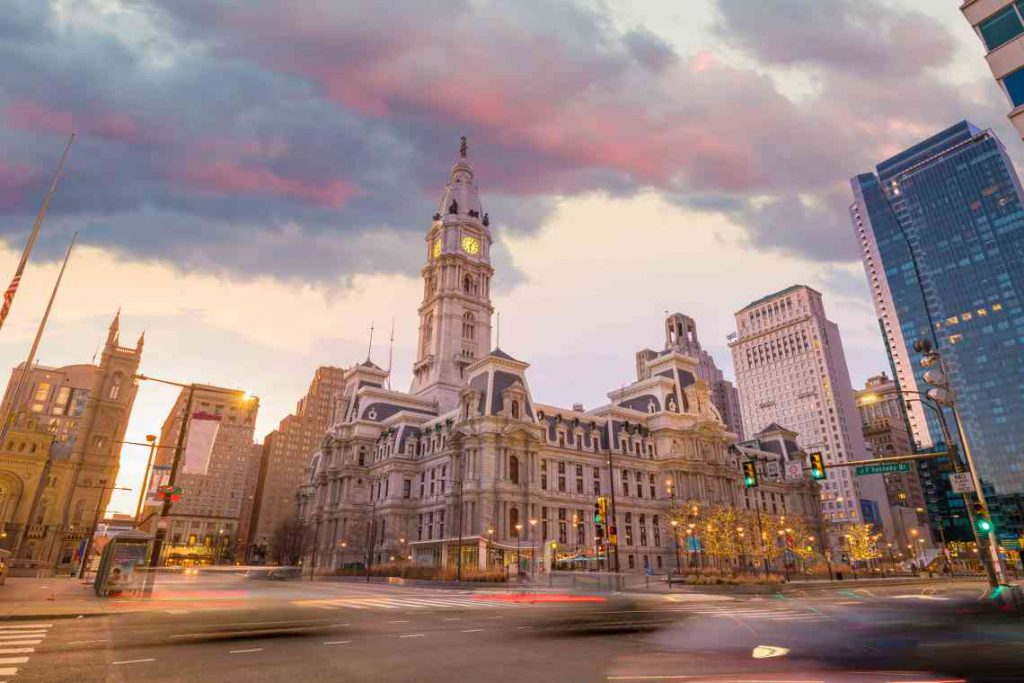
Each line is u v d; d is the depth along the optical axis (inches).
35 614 1102.4
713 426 5551.2
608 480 4963.1
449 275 7101.4
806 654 746.2
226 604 1478.8
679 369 5920.3
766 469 6274.6
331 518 5329.7
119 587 1601.9
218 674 629.9
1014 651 749.9
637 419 5521.7
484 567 3570.4
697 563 4456.2
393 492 4958.2
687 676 609.9
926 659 697.6
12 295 1721.2
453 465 4493.1
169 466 1723.7
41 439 5044.3
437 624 1088.8
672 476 5216.5
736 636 928.3
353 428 5733.3
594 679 604.1
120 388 5974.4
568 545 4463.6
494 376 4736.7
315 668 662.5
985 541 1569.9
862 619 1178.6
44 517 5196.9
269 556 7244.1
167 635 901.2
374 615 1243.8
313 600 1690.5
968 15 1721.2
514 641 874.1
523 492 4311.0
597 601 1788.9
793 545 5103.3
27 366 2133.4
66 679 595.2
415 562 4271.7
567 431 4992.6
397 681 599.5
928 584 3272.6
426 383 6722.4
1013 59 1622.8
